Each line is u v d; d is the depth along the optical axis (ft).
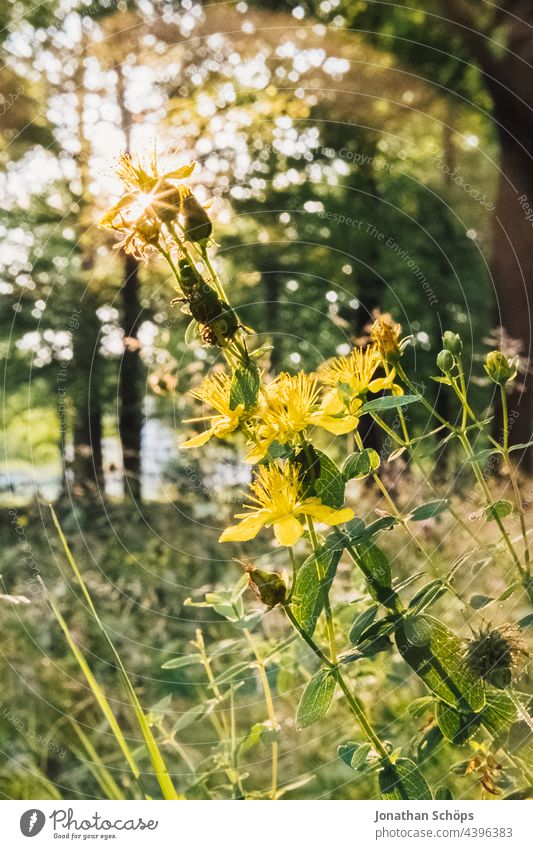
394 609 4.56
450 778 6.57
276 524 4.50
